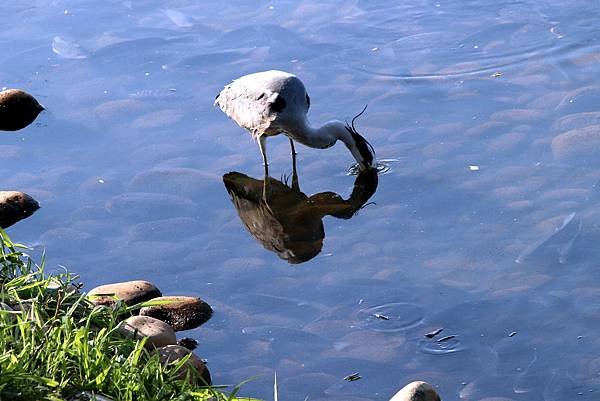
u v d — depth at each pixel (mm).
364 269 10602
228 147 13453
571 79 14586
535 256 10500
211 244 11312
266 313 9930
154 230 11641
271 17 17641
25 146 13719
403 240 11078
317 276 10555
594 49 15578
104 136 13859
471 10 17719
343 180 12570
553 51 15641
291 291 10312
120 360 7719
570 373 8750
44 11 18359
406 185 12188
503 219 11242
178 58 16109
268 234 11430
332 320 9758
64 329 7809
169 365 8180
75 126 14172
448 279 10281
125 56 16297
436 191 11969
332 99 14508
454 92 14508
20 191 12508
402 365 9031
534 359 8984
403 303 9922
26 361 7223
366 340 9414
